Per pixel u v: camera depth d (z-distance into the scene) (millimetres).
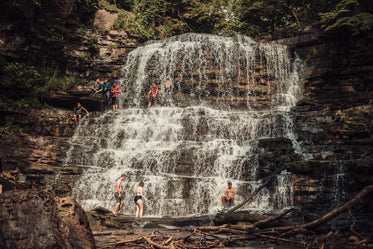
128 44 25516
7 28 19484
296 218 11047
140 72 24500
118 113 20250
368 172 11102
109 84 21906
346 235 8055
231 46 23828
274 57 23750
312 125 16375
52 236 5203
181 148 16469
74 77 22344
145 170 15609
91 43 23859
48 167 16125
